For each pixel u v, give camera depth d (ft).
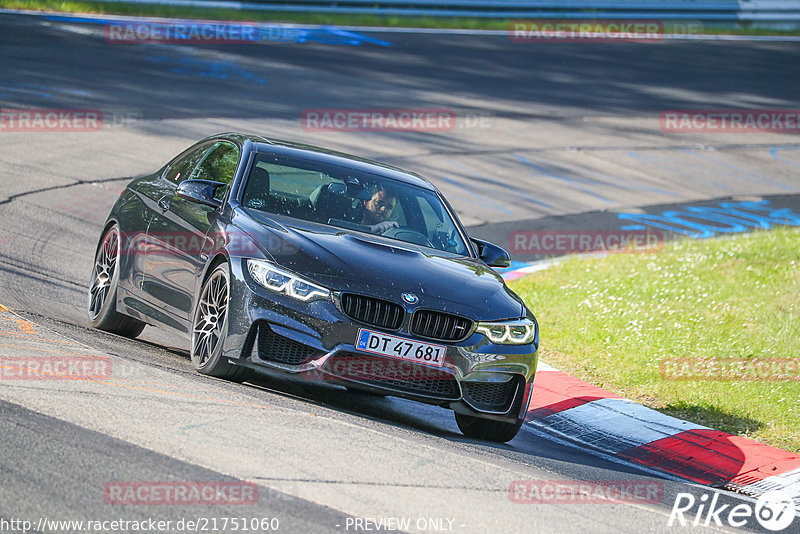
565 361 81.51
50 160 134.72
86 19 253.24
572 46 315.17
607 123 223.71
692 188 179.42
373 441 48.73
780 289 107.55
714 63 310.24
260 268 55.06
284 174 64.44
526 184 165.78
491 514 40.93
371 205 64.44
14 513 33.35
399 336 54.24
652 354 83.10
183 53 229.66
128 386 50.29
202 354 58.08
